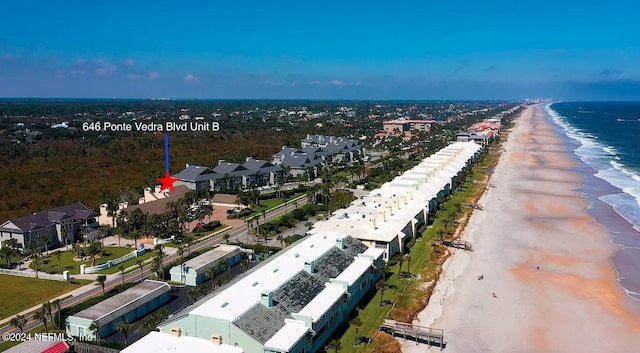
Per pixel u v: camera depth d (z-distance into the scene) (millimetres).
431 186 187125
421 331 87938
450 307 101250
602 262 127500
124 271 119062
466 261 127875
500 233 152125
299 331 78375
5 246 124875
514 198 199875
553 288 111000
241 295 85562
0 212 162250
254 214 173375
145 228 146875
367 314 96812
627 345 87375
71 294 104938
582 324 94625
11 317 93750
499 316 97500
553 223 163250
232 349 72938
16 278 114500
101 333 85812
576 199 197500
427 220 160625
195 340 75812
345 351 83062
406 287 110250
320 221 147500
